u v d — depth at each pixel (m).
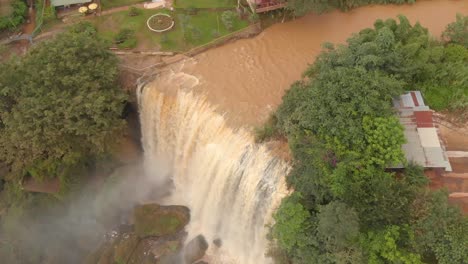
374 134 25.78
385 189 24.52
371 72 28.36
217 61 37.00
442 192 24.44
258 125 31.98
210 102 33.72
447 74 31.09
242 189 31.11
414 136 27.77
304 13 37.16
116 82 34.78
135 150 37.94
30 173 34.34
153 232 34.56
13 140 30.55
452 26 33.91
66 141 31.73
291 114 28.50
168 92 34.84
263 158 29.98
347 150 25.97
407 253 23.28
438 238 23.34
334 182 24.88
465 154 28.61
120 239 35.06
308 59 36.84
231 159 31.67
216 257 34.16
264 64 36.62
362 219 24.25
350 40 31.25
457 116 30.53
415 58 31.16
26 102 30.67
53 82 31.33
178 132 35.50
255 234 31.81
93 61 32.72
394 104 29.36
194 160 35.22
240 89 34.72
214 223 34.78
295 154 26.97
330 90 27.11
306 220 25.39
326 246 24.33
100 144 31.67
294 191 27.12
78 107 30.83
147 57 37.34
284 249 26.97
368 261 23.64
